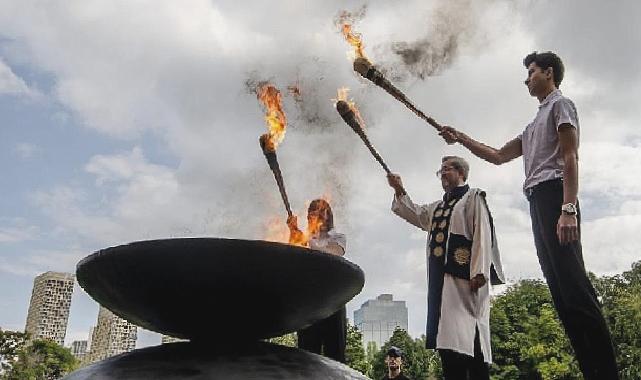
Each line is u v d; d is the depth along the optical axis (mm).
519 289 44812
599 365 2832
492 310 43219
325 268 2109
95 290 2289
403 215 4570
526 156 3600
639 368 28406
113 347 42688
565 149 3219
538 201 3320
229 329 2256
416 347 45094
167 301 2098
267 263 1991
